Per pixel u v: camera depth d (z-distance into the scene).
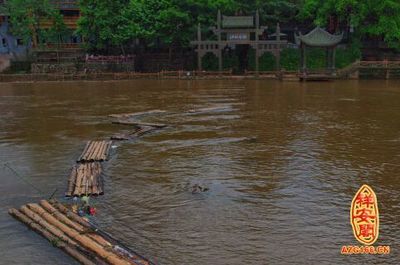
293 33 77.12
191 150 23.36
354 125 29.69
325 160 21.08
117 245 12.75
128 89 54.97
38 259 12.20
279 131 27.97
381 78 66.12
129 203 16.02
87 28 70.00
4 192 17.52
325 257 12.01
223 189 17.25
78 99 46.00
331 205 15.50
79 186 17.48
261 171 19.47
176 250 12.49
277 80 64.38
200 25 68.50
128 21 67.94
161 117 34.00
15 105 42.19
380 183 17.70
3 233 13.77
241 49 73.31
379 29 66.06
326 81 62.47
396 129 28.20
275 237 13.16
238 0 70.69
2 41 77.62
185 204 15.80
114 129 29.66
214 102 41.91
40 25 75.06
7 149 24.36
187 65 73.06
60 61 72.56
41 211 14.91
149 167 20.41
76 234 13.20
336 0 66.25
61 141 26.11
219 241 12.98
